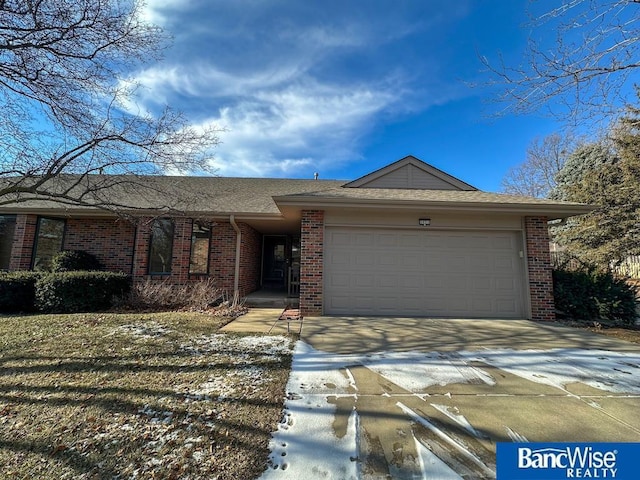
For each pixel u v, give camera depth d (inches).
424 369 173.0
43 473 89.9
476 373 168.2
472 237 328.5
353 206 307.7
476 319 307.1
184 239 420.8
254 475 91.8
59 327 234.7
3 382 145.3
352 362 182.2
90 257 413.7
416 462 98.3
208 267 422.6
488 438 110.8
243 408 127.6
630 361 187.2
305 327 262.7
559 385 154.1
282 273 602.2
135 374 157.6
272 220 417.1
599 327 277.0
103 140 264.7
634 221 515.8
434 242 327.6
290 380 156.1
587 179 572.7
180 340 213.9
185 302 358.6
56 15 220.7
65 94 248.2
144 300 339.6
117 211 301.0
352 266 323.9
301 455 100.7
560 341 229.8
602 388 150.8
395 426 117.4
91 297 318.0
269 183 588.7
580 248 574.9
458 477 92.5
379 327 265.3
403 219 326.0
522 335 245.3
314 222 323.0
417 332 250.5
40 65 234.4
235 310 337.7
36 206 406.3
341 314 317.7
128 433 109.0
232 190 529.7
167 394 137.3
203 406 128.0
